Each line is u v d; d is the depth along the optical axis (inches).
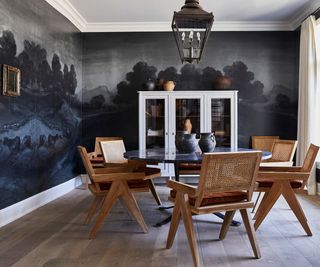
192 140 124.2
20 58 130.6
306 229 107.1
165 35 208.5
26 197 136.6
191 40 114.3
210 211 83.7
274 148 153.3
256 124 207.2
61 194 174.6
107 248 96.6
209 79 207.6
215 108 196.1
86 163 106.1
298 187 111.6
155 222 122.4
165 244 99.8
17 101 128.6
